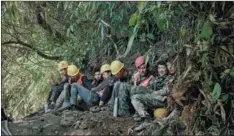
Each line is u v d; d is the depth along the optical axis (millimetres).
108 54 8438
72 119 6094
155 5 5383
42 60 10484
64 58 9430
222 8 5012
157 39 7105
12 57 10578
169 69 6031
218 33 5168
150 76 6328
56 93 7336
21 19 9672
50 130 5922
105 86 6715
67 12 9297
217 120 5312
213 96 5082
